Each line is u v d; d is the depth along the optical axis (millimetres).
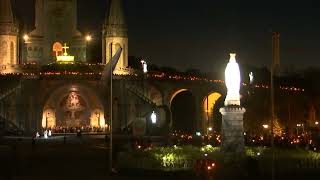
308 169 37656
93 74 96562
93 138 81062
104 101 96438
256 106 96250
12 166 44844
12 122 92062
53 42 114938
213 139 59844
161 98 96625
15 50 106625
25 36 113688
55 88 95750
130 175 37031
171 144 58312
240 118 39438
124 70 101000
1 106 92062
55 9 114938
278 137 56531
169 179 34562
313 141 55344
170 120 94062
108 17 107125
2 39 105125
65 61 103438
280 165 37656
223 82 99438
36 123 93250
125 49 106062
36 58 114188
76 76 96250
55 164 46344
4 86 93688
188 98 106688
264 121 93875
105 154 55844
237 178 34688
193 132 97125
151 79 96562
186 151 42688
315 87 113062
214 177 35031
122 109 94438
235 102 39875
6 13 106062
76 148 64500
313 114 104312
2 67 100875
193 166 37969
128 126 93938
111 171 38188
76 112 103625
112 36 105812
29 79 94000
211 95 102062
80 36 115250
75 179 35562
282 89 100500
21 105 92938
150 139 72750
